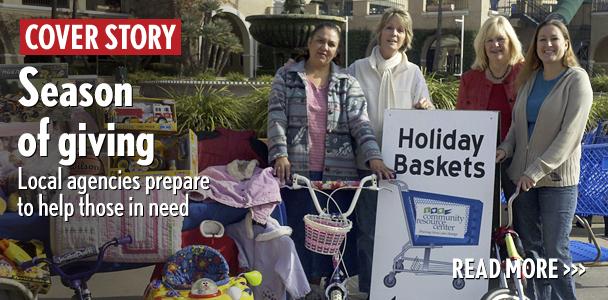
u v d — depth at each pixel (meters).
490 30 4.79
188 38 28.30
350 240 4.75
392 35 4.73
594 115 10.40
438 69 34.03
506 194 4.64
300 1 12.70
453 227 4.31
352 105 4.54
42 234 4.05
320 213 4.23
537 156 4.32
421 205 4.35
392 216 4.38
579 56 40.56
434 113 4.33
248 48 34.59
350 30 37.16
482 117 4.27
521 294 3.94
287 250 4.13
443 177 4.32
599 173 5.45
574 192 4.34
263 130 8.04
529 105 4.37
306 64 4.64
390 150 4.38
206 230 4.14
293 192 4.59
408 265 4.36
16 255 3.85
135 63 27.88
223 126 8.24
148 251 3.93
